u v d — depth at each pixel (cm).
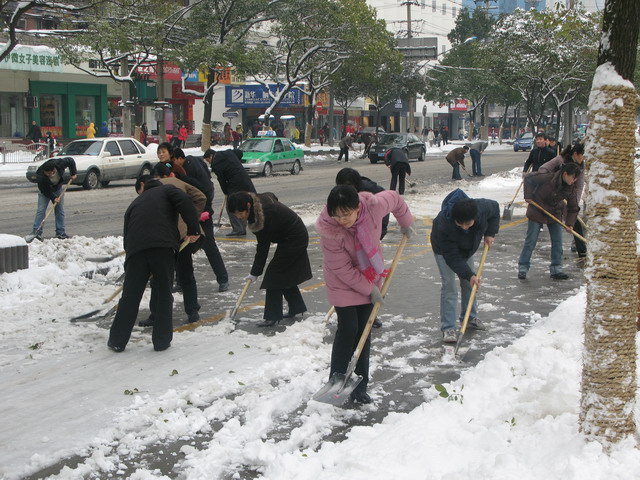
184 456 442
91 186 2239
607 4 381
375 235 489
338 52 3881
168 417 489
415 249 1200
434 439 422
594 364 375
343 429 482
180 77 4588
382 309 802
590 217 378
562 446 379
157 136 4375
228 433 466
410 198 2011
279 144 2917
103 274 990
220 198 2009
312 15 3622
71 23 2725
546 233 1398
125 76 3341
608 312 372
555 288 901
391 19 8194
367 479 380
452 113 8881
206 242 881
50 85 4016
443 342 674
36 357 620
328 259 493
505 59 3497
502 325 732
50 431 474
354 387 495
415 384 565
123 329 634
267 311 727
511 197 2006
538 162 1427
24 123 3944
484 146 2891
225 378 565
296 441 454
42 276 900
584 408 380
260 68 3575
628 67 377
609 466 354
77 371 587
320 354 620
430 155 5050
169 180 768
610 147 370
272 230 710
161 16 2919
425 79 5975
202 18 3138
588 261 379
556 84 3456
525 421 434
